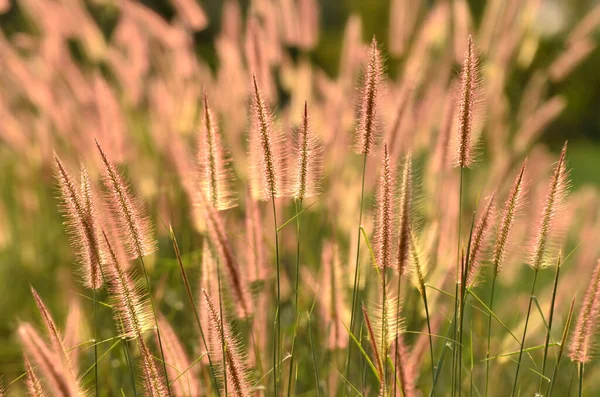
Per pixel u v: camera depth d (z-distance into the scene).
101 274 3.33
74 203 3.21
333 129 6.10
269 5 6.90
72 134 6.93
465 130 3.47
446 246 4.75
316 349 4.99
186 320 5.42
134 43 7.67
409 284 4.85
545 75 7.66
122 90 8.28
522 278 6.76
